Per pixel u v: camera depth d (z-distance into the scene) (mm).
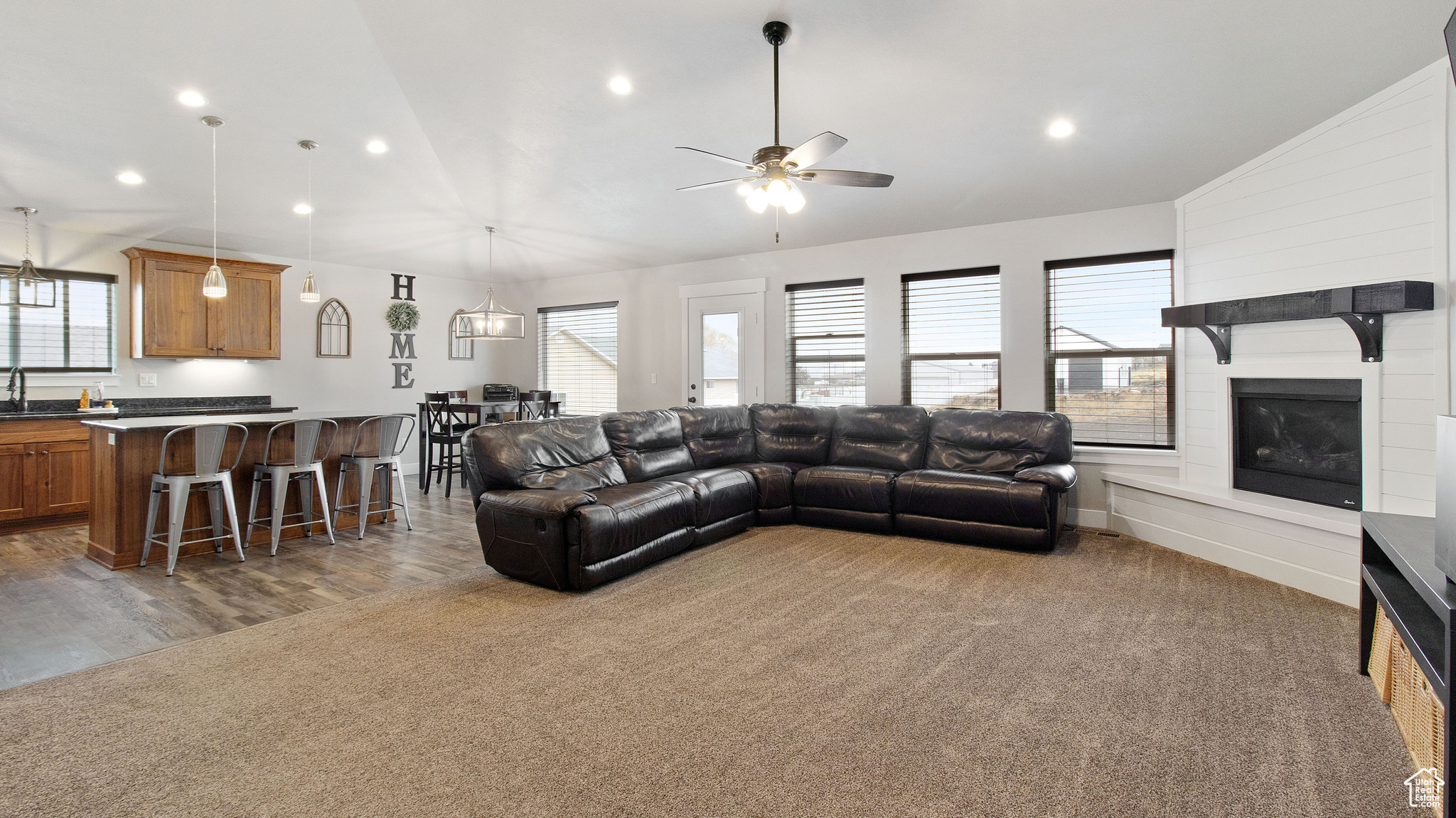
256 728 1979
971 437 4652
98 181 4250
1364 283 3002
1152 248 4371
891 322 5375
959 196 4402
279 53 3143
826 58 2922
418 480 6762
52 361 5035
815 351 5809
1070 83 3014
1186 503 3885
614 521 3320
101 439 3814
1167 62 2785
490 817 1570
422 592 3246
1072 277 4703
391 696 2182
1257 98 2990
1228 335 3842
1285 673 2322
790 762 1798
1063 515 4176
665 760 1807
